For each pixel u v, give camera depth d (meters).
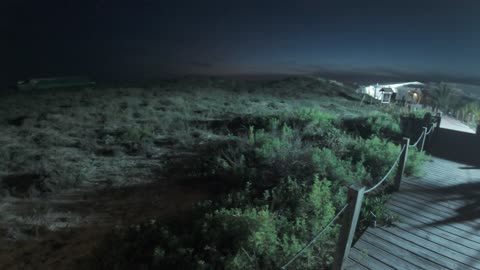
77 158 9.64
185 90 30.33
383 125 11.59
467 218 5.40
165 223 5.21
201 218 5.03
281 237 4.43
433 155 9.95
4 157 9.09
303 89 33.97
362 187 3.14
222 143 10.33
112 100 21.77
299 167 6.96
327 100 26.70
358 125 12.27
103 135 12.34
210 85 36.31
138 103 20.72
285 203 5.29
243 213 4.66
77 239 5.25
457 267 4.01
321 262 4.05
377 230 4.92
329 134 9.98
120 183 7.75
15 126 13.56
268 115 14.17
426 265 4.04
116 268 4.06
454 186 7.00
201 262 3.75
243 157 7.88
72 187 7.47
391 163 7.49
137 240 4.61
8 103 20.17
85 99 22.03
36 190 7.04
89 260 4.58
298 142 8.79
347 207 3.19
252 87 35.69
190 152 10.24
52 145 10.93
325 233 4.45
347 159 7.89
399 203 5.97
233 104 22.61
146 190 7.30
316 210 4.80
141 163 9.31
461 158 9.62
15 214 6.09
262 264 3.92
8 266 4.57
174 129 13.55
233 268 3.67
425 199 6.20
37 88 30.86
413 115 12.93
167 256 4.04
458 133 12.45
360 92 33.03
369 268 3.96
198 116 16.86
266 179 6.68
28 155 9.48
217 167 7.97
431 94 25.55
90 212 6.23
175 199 6.76
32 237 5.30
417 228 5.02
